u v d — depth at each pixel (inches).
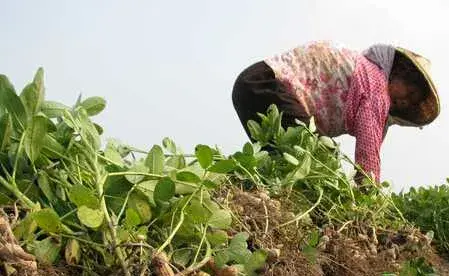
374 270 91.6
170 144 87.4
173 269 65.8
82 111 72.3
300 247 83.2
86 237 61.7
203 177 72.5
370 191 119.3
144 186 68.7
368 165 135.2
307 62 144.1
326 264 87.4
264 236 78.5
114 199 67.1
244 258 68.9
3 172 66.0
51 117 71.6
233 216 77.1
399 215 122.1
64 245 61.1
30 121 64.0
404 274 91.9
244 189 94.8
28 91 68.2
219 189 83.1
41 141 64.6
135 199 67.9
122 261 59.1
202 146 70.6
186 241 69.2
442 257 133.6
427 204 139.8
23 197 61.7
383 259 94.7
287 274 74.3
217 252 68.9
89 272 60.2
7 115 65.4
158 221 69.1
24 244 58.0
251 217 81.2
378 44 146.2
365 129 137.2
